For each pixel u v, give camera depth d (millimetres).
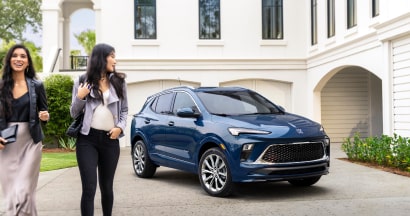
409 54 10242
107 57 4469
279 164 6180
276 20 17031
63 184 8109
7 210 4340
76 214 5746
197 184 7961
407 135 10359
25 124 4418
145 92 16750
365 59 12367
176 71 16594
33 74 4543
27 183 4324
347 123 17812
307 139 6406
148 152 8461
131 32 16594
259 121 6598
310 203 6121
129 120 16703
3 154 4387
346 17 13625
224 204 6164
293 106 16953
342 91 17812
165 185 7883
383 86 11250
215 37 16812
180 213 5688
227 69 16703
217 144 6578
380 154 9656
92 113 4406
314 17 16406
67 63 20766
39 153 4473
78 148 4426
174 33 16641
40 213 5809
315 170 6578
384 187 7215
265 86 17094
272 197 6602
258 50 16859
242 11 16812
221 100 7465
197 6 16672
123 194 7047
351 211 5617
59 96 15477
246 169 6160
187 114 7062
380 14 11219
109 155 4520
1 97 4316
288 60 16859
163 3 16609
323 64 15320
